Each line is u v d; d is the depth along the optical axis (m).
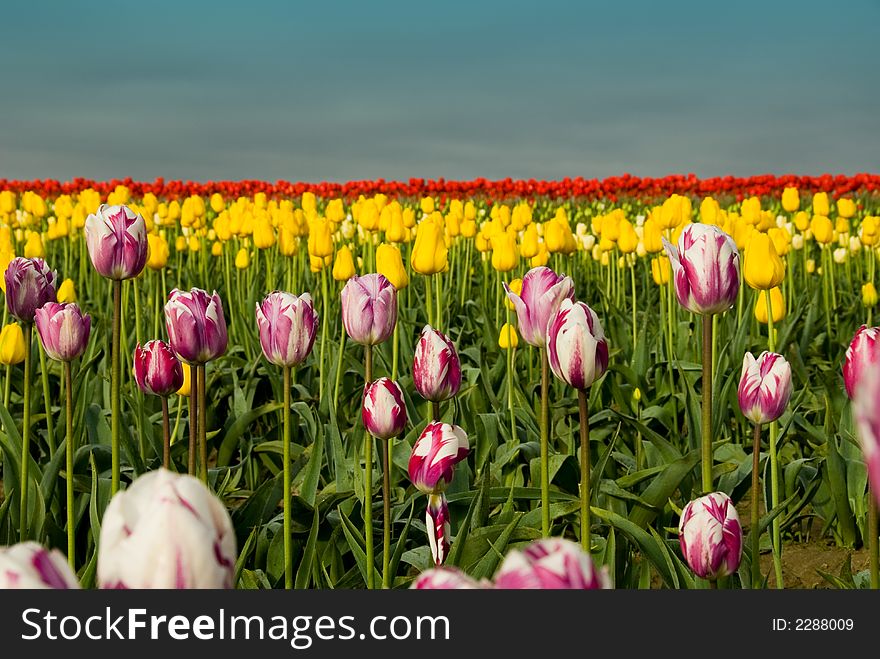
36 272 3.99
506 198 24.70
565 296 3.10
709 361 3.12
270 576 3.99
